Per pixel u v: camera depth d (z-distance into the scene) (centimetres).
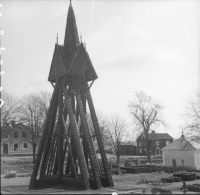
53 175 2566
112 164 4909
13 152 5559
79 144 2388
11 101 3859
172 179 3144
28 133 4856
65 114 2739
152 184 2866
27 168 3853
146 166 4772
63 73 2544
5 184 2606
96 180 2364
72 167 2480
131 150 8431
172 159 4941
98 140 2559
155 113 5644
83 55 2659
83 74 2630
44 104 4631
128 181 3159
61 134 2586
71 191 2222
